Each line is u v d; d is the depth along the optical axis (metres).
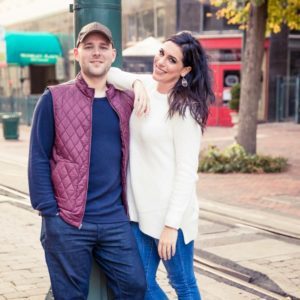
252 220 7.53
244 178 11.13
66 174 2.92
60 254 2.95
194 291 3.25
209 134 19.58
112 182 3.01
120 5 3.90
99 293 3.28
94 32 2.93
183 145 3.00
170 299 4.55
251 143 12.56
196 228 3.22
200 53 3.06
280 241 6.47
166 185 3.05
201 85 3.05
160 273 5.17
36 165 2.93
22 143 17.28
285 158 13.10
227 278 5.23
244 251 6.02
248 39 12.39
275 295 4.83
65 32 26.22
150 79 3.17
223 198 9.08
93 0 3.78
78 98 2.96
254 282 5.20
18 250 5.71
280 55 22.80
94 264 3.24
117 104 3.02
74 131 2.92
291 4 12.74
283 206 8.50
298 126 21.89
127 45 24.02
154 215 3.07
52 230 2.94
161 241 3.02
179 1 22.30
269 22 13.30
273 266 5.52
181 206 3.01
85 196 2.93
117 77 3.23
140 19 23.56
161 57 3.03
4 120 18.28
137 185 3.09
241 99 12.59
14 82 29.44
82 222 2.94
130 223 3.19
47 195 2.93
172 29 22.55
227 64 22.14
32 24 28.89
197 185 10.28
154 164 3.05
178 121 2.98
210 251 6.03
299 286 5.00
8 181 10.05
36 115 2.96
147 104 3.02
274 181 10.77
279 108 23.16
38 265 5.23
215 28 22.12
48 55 24.48
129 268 3.05
